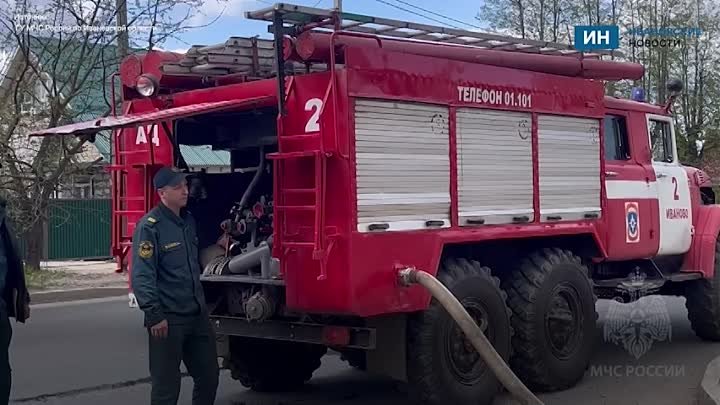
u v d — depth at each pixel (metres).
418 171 6.06
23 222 16.77
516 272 7.20
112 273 18.08
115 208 7.41
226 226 6.79
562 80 7.48
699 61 27.47
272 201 6.56
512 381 5.94
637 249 8.51
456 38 6.83
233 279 6.31
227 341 6.71
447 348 6.27
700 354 9.17
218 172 7.55
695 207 9.52
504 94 6.82
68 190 20.66
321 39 5.82
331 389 7.87
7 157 16.14
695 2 26.64
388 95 5.84
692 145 26.86
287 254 5.80
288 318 6.31
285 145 5.86
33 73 16.95
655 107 9.25
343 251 5.58
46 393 7.78
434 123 6.21
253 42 6.78
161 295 5.54
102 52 16.72
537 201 7.14
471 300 6.45
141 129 7.29
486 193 6.64
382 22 6.00
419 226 6.05
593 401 7.18
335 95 5.61
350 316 5.93
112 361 9.22
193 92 6.98
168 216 5.62
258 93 6.53
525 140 7.06
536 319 7.09
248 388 7.89
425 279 5.75
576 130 7.66
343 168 5.59
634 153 8.76
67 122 16.75
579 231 7.57
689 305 9.70
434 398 6.18
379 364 6.06
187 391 7.77
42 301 14.62
